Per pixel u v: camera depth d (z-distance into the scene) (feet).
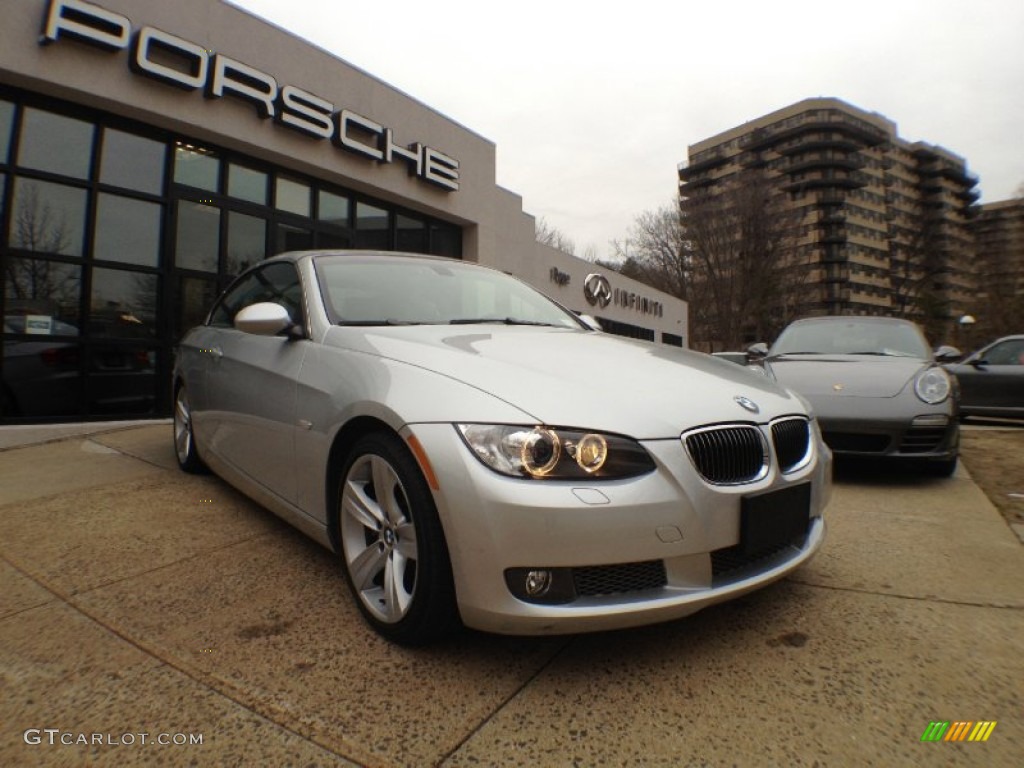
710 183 290.97
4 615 6.66
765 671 5.71
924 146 304.91
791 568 6.43
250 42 24.40
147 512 10.30
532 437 5.32
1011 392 26.21
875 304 272.51
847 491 12.87
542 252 52.34
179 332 22.97
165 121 21.99
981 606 7.14
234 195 25.14
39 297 19.56
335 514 7.10
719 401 6.37
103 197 21.02
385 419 6.08
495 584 5.23
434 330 7.98
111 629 6.37
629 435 5.52
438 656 5.89
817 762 4.50
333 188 29.45
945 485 13.42
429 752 4.57
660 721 4.96
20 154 19.30
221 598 7.11
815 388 13.70
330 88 27.63
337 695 5.25
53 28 18.78
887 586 7.73
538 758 4.52
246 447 9.29
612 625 5.30
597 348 7.81
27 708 5.05
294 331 8.47
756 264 151.12
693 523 5.53
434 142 33.45
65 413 19.97
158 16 21.50
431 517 5.61
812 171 265.34
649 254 158.30
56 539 9.02
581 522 5.16
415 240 34.40
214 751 4.56
